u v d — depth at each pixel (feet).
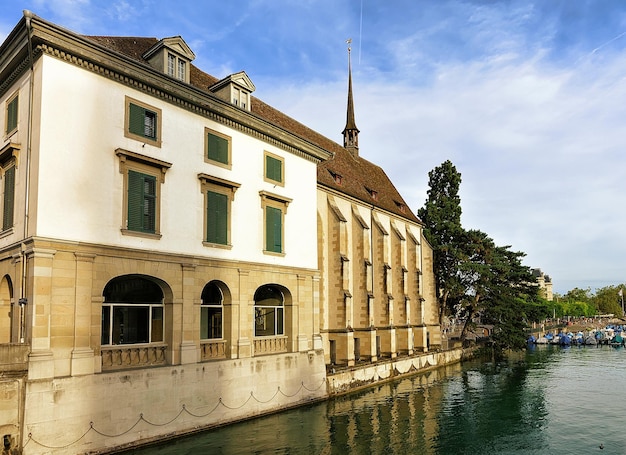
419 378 145.18
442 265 206.90
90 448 63.52
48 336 61.46
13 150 68.03
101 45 67.97
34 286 60.85
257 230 94.63
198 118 84.79
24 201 65.31
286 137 101.96
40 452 58.75
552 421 93.56
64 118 65.77
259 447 72.54
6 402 56.44
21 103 69.15
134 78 73.82
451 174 219.82
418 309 177.88
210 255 83.92
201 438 75.10
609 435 84.28
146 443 70.03
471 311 204.44
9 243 68.64
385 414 96.73
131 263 71.46
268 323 99.71
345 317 127.85
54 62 65.46
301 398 100.07
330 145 172.76
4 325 70.33
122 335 72.84
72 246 64.75
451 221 212.02
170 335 76.38
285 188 103.04
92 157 68.39
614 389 128.36
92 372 64.90
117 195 70.85
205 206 83.97
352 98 201.05
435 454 73.10
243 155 93.20
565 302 582.76
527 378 147.23
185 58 84.23
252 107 128.16
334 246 132.57
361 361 138.10
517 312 201.26
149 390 71.10
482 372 159.84
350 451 73.05
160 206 76.48
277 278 97.96
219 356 84.79
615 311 618.85
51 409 60.23
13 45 66.95
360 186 163.43
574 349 254.88
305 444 75.20
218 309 87.61
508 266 204.23
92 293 66.28
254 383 88.84
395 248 170.60
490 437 82.38
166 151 78.48
